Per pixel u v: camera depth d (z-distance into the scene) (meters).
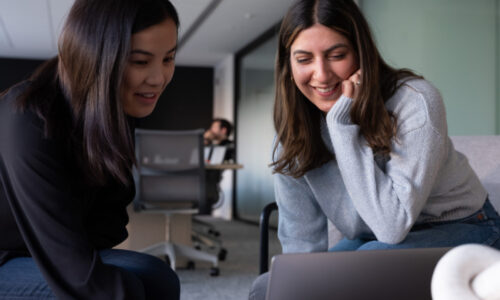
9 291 0.87
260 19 6.99
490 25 3.49
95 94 0.88
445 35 3.88
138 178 3.73
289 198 1.42
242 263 4.37
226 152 5.56
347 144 1.18
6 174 0.88
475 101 3.64
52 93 0.93
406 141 1.18
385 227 1.15
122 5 0.87
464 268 0.34
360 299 0.76
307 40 1.21
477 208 1.30
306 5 1.21
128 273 0.92
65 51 0.90
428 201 1.27
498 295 0.31
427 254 0.76
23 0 6.30
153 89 0.94
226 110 9.53
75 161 0.94
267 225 1.48
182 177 3.80
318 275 0.76
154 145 3.75
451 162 1.29
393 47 4.45
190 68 10.43
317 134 1.33
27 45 8.77
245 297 3.16
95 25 0.88
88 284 0.83
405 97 1.22
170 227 3.92
